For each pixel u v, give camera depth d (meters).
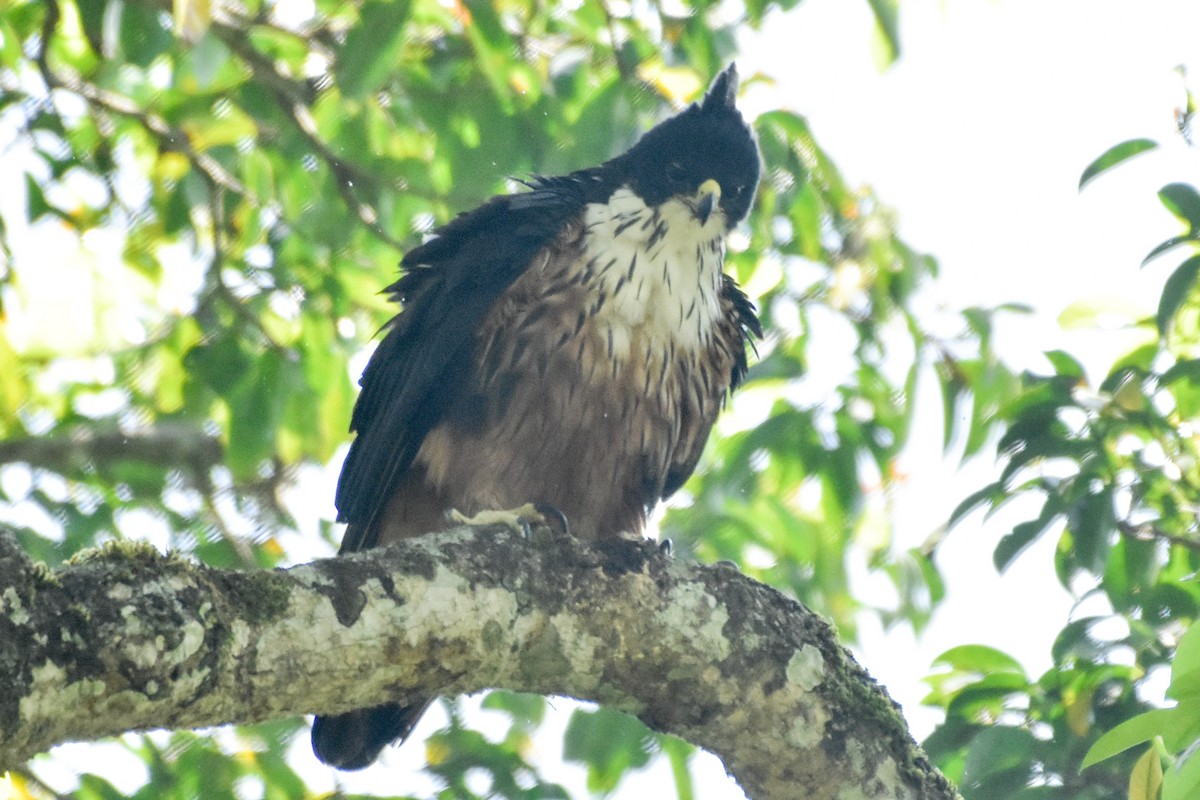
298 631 5.54
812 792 6.84
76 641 4.88
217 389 11.90
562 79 11.80
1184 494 8.98
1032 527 8.94
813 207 12.42
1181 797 5.80
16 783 10.60
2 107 12.55
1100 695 8.54
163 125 12.24
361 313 13.04
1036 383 9.54
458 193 12.00
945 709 9.02
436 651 6.01
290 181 12.56
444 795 11.41
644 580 6.66
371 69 10.30
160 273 13.50
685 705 6.78
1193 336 9.52
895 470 12.49
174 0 10.28
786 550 12.90
